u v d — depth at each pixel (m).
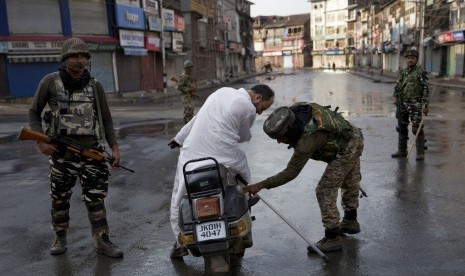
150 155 8.62
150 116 15.73
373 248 4.06
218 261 3.33
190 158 3.51
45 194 6.11
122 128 12.52
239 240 3.38
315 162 7.55
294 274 3.60
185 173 3.21
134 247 4.24
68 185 4.03
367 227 4.57
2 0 21.69
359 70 71.06
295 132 3.58
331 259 3.86
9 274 3.74
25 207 5.54
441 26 40.22
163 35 30.27
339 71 77.88
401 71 7.54
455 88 28.08
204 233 3.16
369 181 6.29
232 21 66.69
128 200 5.73
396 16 56.81
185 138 3.84
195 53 43.31
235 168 3.54
